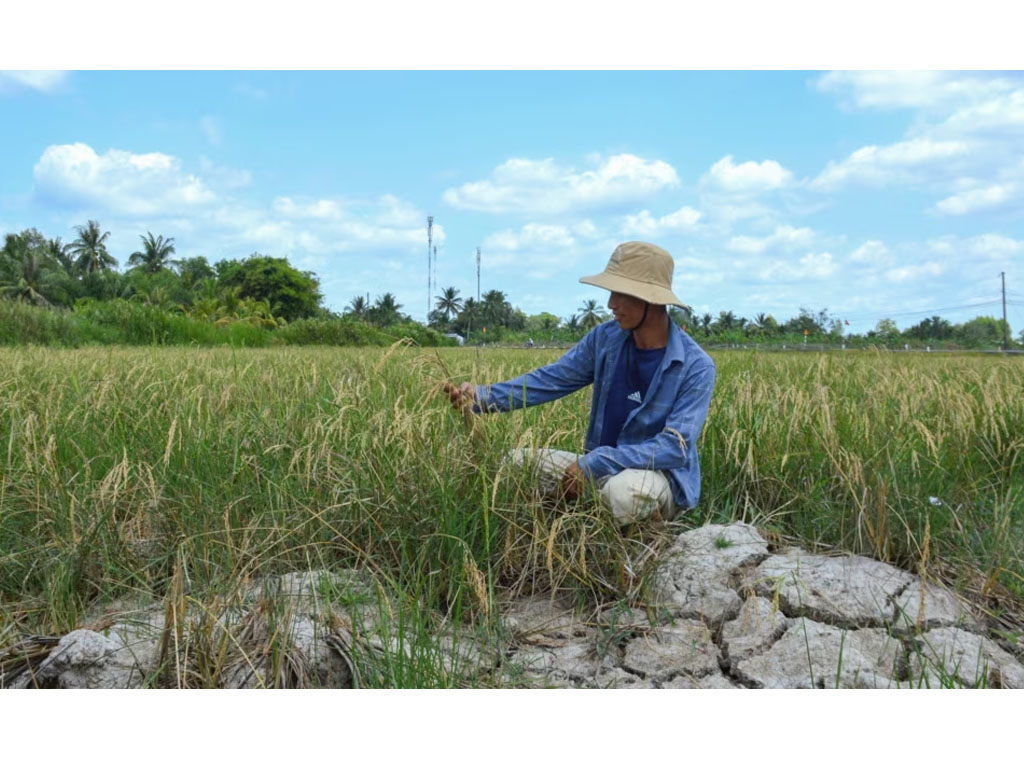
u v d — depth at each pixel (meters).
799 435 4.58
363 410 4.36
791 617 3.23
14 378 5.84
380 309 76.69
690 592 3.37
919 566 3.45
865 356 8.48
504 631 3.15
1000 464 5.00
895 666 2.95
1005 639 3.23
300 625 2.88
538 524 3.52
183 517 3.54
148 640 2.83
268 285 78.75
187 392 5.00
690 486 3.95
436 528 3.45
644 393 4.05
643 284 3.77
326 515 3.62
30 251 67.81
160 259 84.06
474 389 4.22
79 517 3.55
